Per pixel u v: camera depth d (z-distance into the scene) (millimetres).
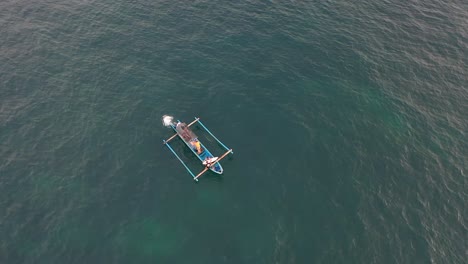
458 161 53688
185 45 70875
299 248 44219
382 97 62750
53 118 57719
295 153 54375
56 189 49031
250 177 51312
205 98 62000
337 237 45219
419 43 73000
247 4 80562
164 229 45812
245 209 47938
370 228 46125
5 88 61312
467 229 46406
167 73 65875
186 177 51219
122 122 57938
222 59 68625
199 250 44062
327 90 63844
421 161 53594
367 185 50562
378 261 43312
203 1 80875
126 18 76125
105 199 48406
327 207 48094
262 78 65562
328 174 51812
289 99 62312
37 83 62562
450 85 65125
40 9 77375
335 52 70500
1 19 74000
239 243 44656
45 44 69562
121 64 66938
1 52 67250
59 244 43844
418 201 48969
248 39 72500
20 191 48562
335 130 57719
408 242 44969
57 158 52562
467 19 79250
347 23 76812
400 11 80625
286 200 48844
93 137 55531
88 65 66250
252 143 55625
